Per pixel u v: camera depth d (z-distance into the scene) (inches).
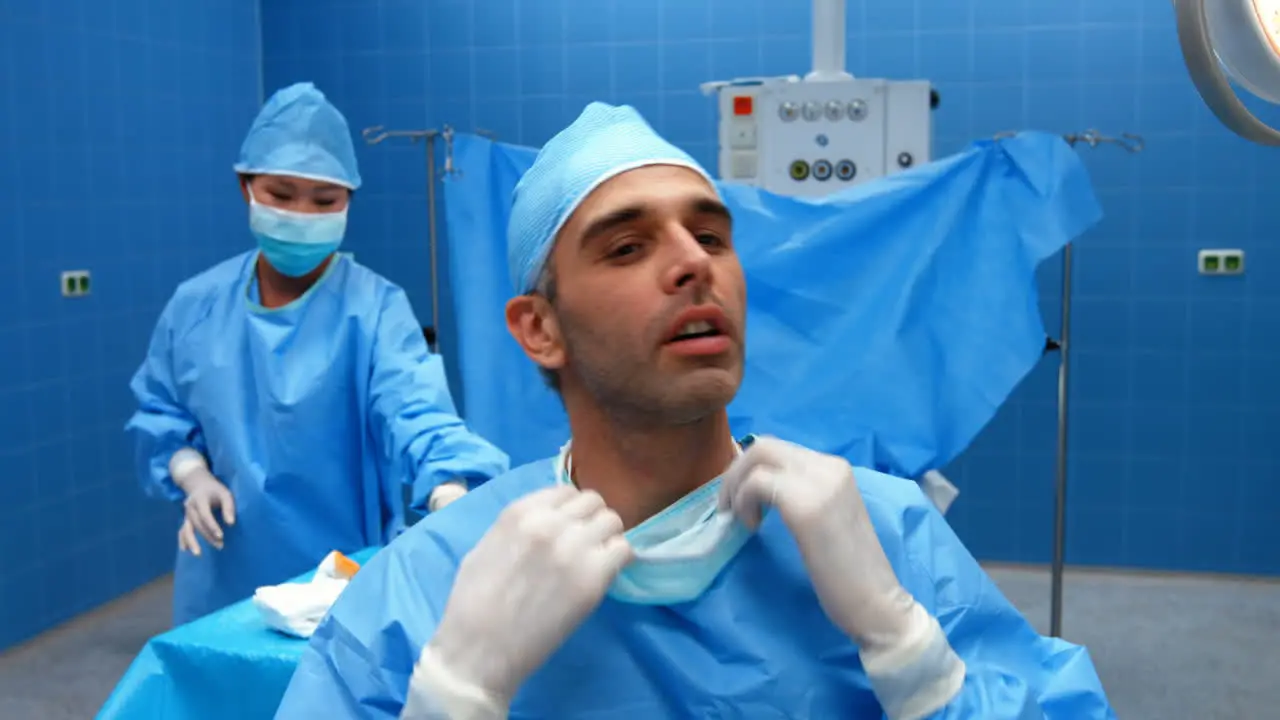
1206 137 162.4
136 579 164.9
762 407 96.2
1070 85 165.3
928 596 38.1
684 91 176.1
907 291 95.2
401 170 184.9
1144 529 169.9
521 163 98.7
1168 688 131.8
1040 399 170.4
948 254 96.7
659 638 36.7
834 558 35.2
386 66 183.9
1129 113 163.9
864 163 120.3
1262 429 165.2
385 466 91.5
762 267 96.1
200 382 90.8
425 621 37.3
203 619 70.7
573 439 38.7
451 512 39.8
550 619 33.5
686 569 36.4
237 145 185.6
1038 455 171.2
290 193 89.2
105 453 158.6
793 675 36.6
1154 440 168.2
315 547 91.4
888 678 34.7
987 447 172.6
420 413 86.4
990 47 166.9
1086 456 170.6
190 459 91.9
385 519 93.8
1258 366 164.4
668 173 35.7
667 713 36.5
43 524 147.9
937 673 34.9
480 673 33.4
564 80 179.0
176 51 170.9
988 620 39.0
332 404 90.6
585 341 35.2
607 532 34.6
